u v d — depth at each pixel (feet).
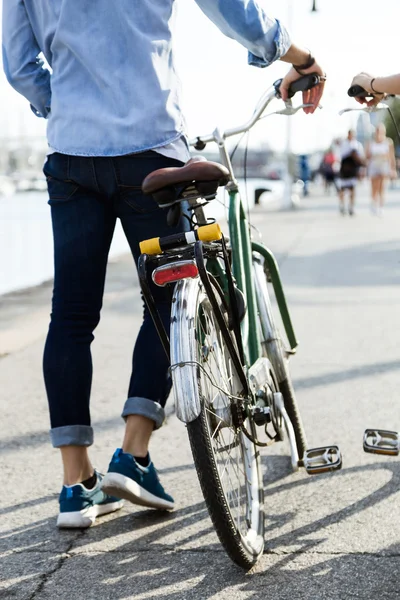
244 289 15.92
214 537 15.60
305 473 18.76
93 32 15.34
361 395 24.89
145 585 13.89
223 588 13.64
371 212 122.62
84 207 15.90
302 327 35.55
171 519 16.51
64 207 16.02
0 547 15.60
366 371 27.76
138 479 16.06
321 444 20.71
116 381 27.86
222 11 15.17
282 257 62.34
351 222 101.60
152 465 16.51
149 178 13.30
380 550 14.69
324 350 31.14
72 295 16.25
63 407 16.35
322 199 189.78
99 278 16.37
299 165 221.46
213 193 13.25
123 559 14.90
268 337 18.12
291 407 18.51
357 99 15.76
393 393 24.98
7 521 16.79
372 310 39.04
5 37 16.38
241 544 13.51
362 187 271.08
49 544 15.62
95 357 31.42
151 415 16.24
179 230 15.70
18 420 23.84
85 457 16.61
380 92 15.23
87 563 14.80
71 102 15.55
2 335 36.29
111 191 15.64
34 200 227.61
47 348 16.37
